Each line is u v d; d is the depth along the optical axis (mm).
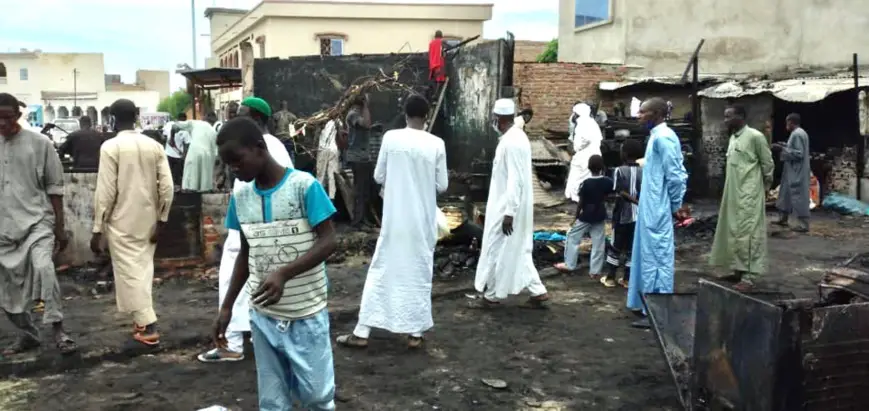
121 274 5184
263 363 3145
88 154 9891
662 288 5832
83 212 7656
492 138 11375
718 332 3564
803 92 12789
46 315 5008
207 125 10469
